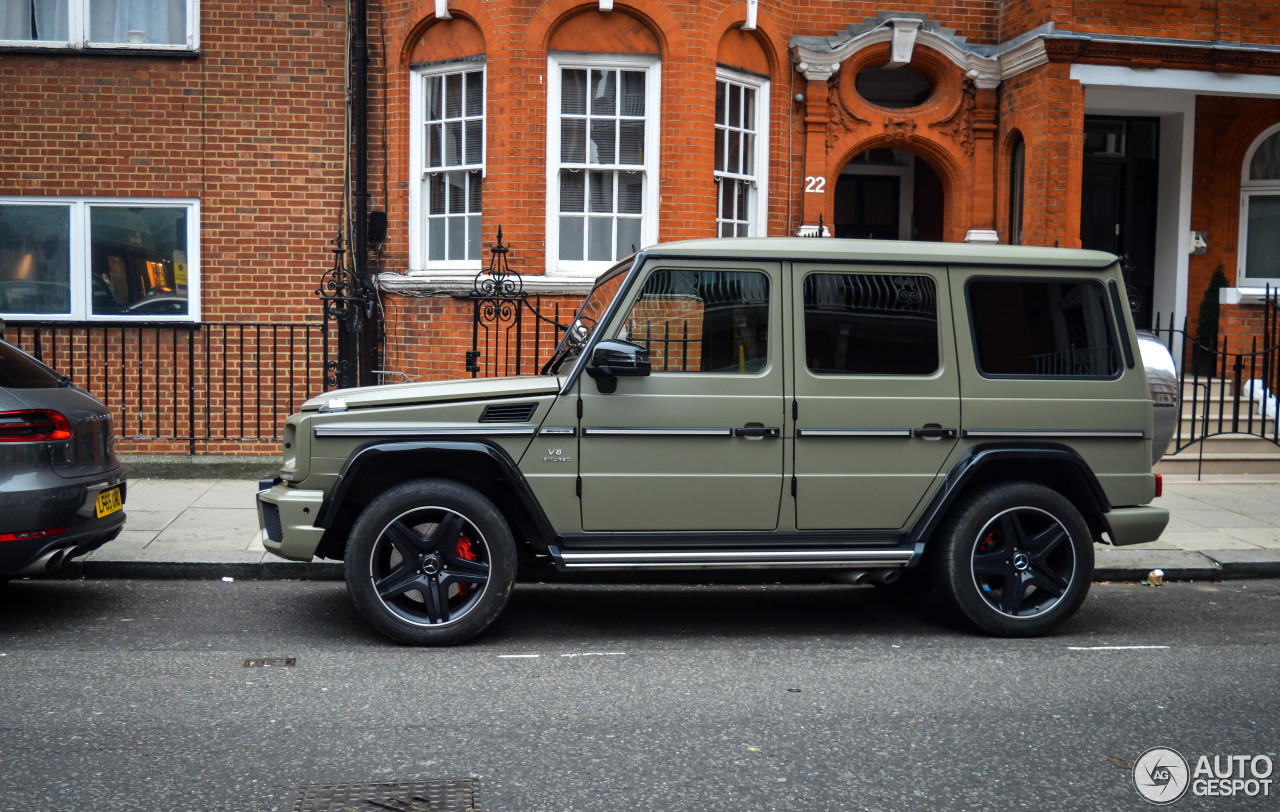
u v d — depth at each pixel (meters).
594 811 3.61
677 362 5.64
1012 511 5.84
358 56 11.05
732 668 5.30
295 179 11.18
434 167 11.26
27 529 5.50
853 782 3.89
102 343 11.09
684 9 10.67
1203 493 9.97
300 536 5.51
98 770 3.90
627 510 5.60
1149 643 5.86
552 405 5.54
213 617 6.14
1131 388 5.97
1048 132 11.10
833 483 5.71
